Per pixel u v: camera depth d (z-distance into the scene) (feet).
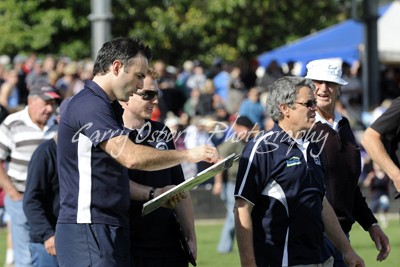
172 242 48.52
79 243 43.75
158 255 48.03
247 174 46.85
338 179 54.03
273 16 215.92
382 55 180.75
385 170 52.90
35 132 68.18
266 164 46.91
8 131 68.49
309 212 47.39
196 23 205.16
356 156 54.49
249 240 46.62
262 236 47.26
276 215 47.09
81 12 188.96
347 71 163.43
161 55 203.92
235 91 145.28
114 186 43.96
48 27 187.62
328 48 175.83
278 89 48.01
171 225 48.49
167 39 202.18
